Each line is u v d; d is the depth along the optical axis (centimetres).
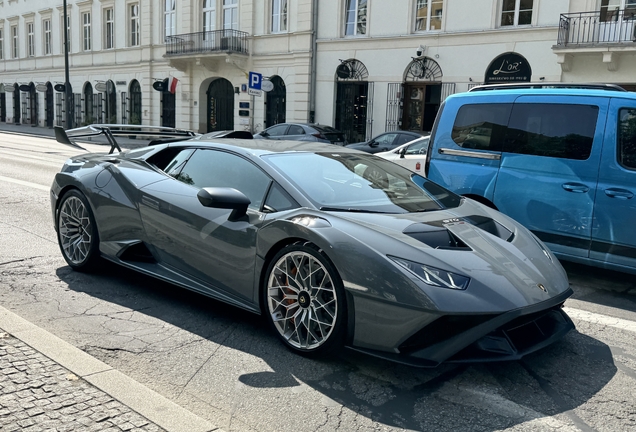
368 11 2234
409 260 321
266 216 378
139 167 482
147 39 3127
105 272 519
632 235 499
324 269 338
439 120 639
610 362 363
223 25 2766
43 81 4066
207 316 421
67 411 265
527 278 340
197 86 2894
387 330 317
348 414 289
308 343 351
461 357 313
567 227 536
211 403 296
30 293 455
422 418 288
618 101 518
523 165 566
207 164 439
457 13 2012
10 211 792
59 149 2048
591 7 1719
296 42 2445
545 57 1834
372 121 2264
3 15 4431
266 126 2641
